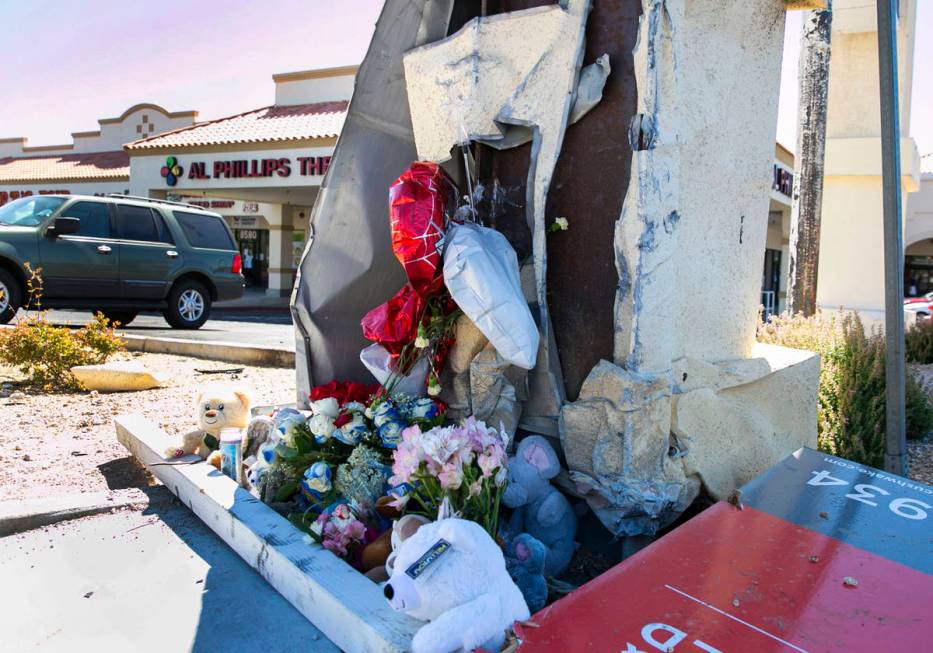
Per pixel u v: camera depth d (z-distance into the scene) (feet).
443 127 11.95
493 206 12.22
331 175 14.37
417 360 12.04
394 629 7.35
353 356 14.76
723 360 11.66
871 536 7.34
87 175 100.32
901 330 11.81
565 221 10.67
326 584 8.39
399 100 13.14
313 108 80.59
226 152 72.84
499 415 11.02
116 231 38.83
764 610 6.31
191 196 90.38
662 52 9.47
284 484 11.17
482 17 11.29
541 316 10.73
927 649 5.67
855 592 6.46
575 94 10.30
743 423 11.37
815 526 7.61
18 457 15.19
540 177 10.63
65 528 11.68
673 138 9.75
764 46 11.77
